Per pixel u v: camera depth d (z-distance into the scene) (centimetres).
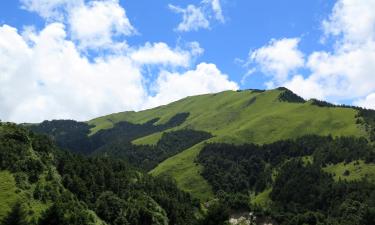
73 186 18400
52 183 17312
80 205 17500
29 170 17075
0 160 16500
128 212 19388
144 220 19788
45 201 16038
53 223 12362
